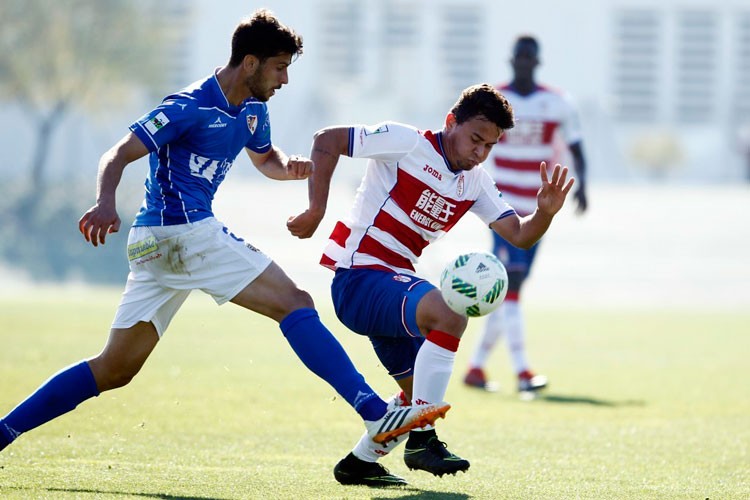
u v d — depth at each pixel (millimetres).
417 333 18312
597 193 163000
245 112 18266
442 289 17703
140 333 18266
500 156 36125
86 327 46969
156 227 17859
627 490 18344
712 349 48500
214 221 17984
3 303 60281
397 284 18516
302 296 18062
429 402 17859
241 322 52875
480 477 19656
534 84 36188
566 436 25391
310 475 19250
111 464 19516
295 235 18938
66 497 16109
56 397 18062
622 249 115562
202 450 21828
